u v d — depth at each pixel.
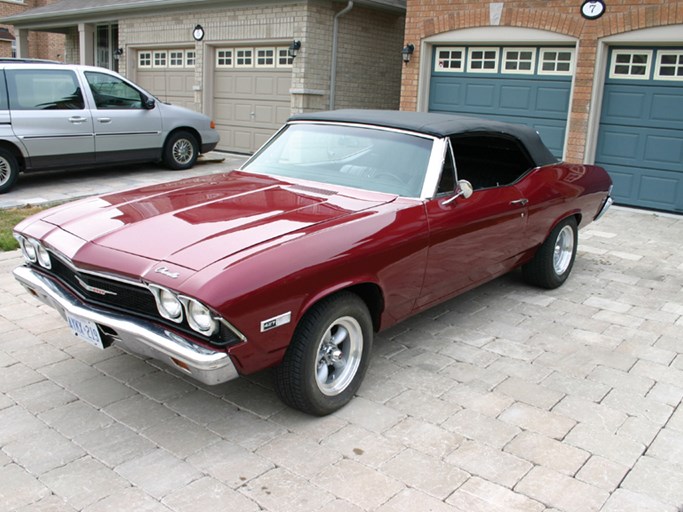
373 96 14.21
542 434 3.48
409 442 3.37
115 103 10.46
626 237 8.14
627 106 9.51
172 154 11.46
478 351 4.56
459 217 4.32
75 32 19.91
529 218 5.19
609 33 9.23
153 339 3.09
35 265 3.87
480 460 3.22
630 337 4.90
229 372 3.07
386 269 3.76
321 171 4.57
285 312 3.17
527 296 5.81
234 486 2.97
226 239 3.30
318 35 12.67
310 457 3.22
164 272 3.05
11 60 9.59
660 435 3.51
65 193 9.41
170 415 3.59
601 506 2.89
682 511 2.88
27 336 4.59
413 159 4.36
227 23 13.70
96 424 3.47
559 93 10.07
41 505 2.80
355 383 3.74
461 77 10.97
